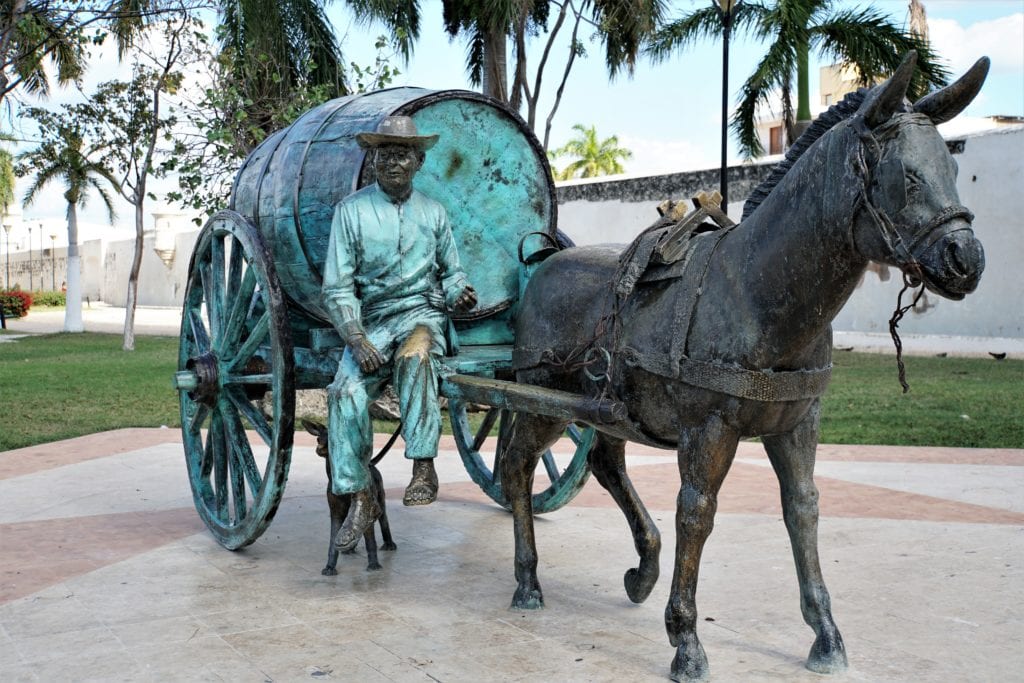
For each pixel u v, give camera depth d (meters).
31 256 65.94
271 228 5.81
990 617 4.64
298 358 5.64
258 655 4.24
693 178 20.91
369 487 4.77
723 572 5.47
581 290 4.60
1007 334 17.41
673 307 3.99
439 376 4.84
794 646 4.32
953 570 5.45
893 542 6.06
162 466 9.11
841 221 3.48
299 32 18.69
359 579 5.43
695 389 3.88
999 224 17.39
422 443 4.59
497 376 5.34
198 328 6.52
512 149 5.58
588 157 52.81
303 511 7.19
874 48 17.98
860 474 8.27
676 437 4.18
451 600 5.03
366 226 4.85
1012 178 17.16
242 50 18.55
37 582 5.38
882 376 15.09
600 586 5.26
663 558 5.82
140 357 21.23
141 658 4.21
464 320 5.48
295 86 18.44
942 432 10.45
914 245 3.27
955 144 17.92
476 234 5.49
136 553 6.01
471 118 5.44
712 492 3.92
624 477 4.95
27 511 7.24
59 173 27.86
